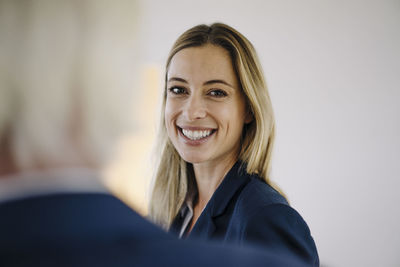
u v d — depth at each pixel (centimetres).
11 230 26
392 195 287
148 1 241
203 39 97
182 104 99
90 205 29
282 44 276
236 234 83
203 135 98
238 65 95
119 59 30
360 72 280
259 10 271
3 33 27
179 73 97
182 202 114
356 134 285
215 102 96
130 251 28
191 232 96
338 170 288
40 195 28
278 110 280
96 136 29
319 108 284
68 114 28
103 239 28
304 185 290
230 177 97
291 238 79
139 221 31
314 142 287
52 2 28
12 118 27
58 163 29
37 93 27
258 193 88
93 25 29
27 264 25
